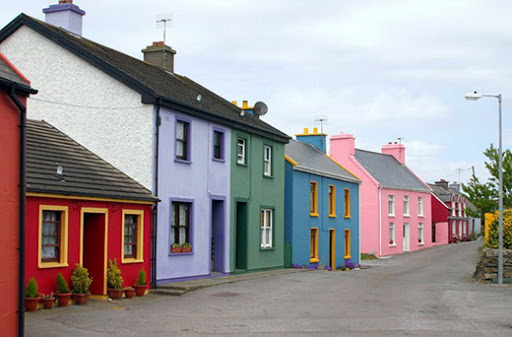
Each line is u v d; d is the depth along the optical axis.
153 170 19.09
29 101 20.64
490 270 23.38
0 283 10.45
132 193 18.03
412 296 18.88
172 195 20.02
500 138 22.36
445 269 31.69
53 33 20.20
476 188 38.53
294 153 32.28
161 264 19.41
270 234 27.42
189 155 21.08
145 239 18.53
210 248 22.34
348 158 49.91
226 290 19.31
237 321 13.92
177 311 15.08
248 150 25.19
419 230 56.06
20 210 10.95
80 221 16.05
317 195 32.16
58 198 15.33
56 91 20.28
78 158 18.28
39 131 18.78
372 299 18.12
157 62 25.89
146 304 16.09
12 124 10.91
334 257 34.22
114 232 17.20
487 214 25.47
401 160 59.16
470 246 57.06
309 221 30.98
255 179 25.77
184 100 21.09
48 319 13.25
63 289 15.05
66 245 15.58
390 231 50.44
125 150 19.38
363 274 27.66
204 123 22.09
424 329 13.13
